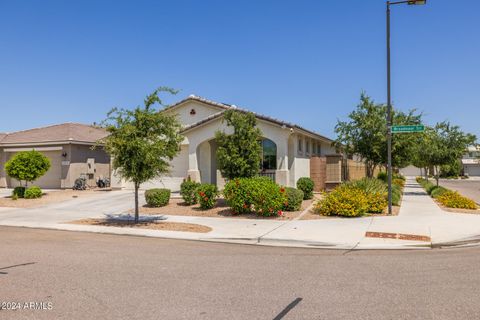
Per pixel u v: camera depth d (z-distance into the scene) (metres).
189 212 16.09
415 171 75.31
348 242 10.21
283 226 12.56
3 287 6.32
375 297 5.84
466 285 6.43
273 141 20.50
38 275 7.04
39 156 22.19
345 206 14.34
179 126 13.59
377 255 8.89
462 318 5.02
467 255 8.81
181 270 7.43
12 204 19.36
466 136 25.61
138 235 11.82
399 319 4.99
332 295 5.94
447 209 16.70
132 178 13.40
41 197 21.75
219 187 22.92
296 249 9.69
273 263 8.05
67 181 27.02
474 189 35.31
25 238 11.17
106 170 30.31
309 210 16.03
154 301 5.66
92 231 12.55
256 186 14.62
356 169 33.31
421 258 8.52
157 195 17.66
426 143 25.17
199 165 21.86
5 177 29.38
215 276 7.01
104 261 8.17
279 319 5.00
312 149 27.03
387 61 14.52
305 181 19.89
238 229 12.14
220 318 5.03
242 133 16.56
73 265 7.80
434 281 6.67
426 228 12.03
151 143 13.02
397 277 6.94
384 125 21.20
